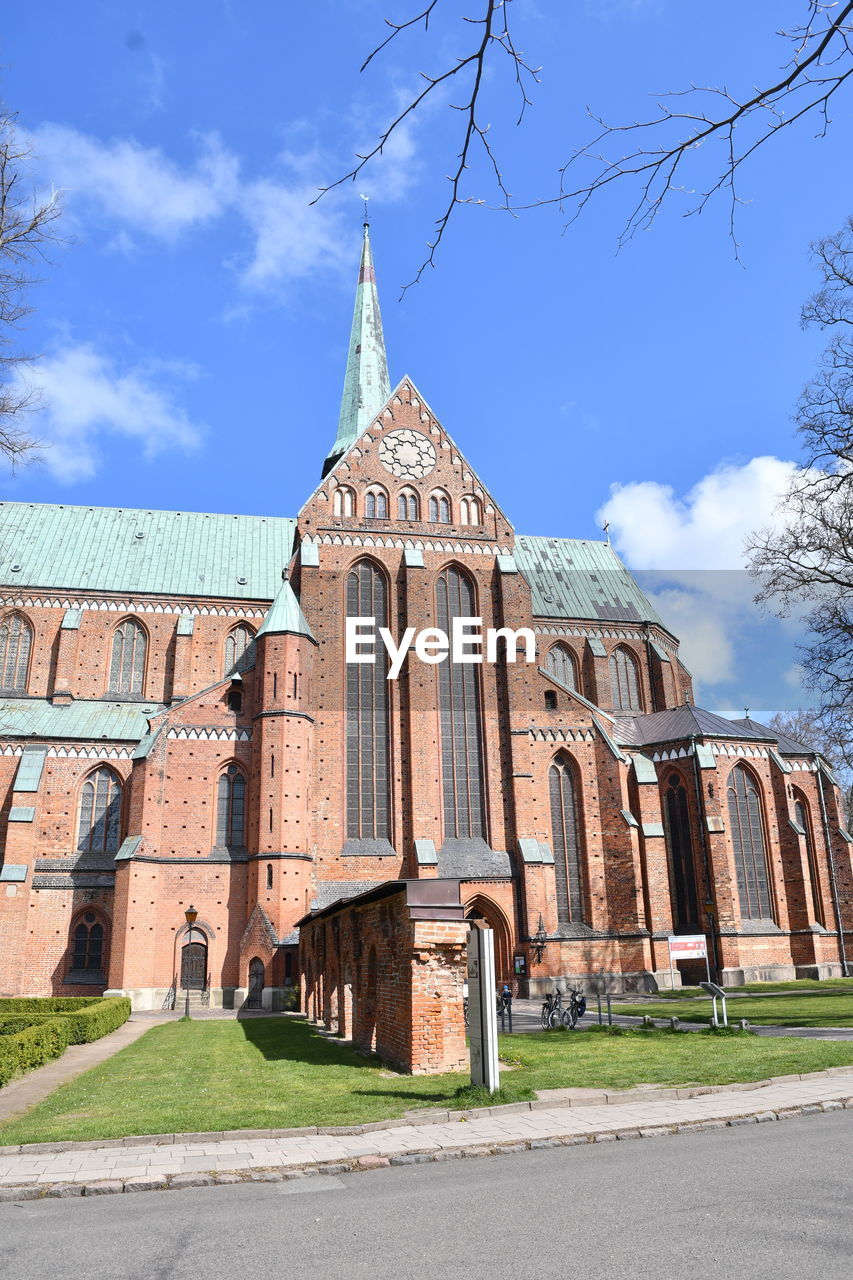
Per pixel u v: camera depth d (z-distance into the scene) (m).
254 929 52.94
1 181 27.31
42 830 60.25
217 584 75.00
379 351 84.62
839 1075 20.69
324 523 62.09
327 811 56.75
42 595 70.69
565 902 60.34
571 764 62.88
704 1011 42.69
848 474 37.69
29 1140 15.82
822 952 65.00
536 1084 20.23
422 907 23.77
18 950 55.97
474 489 65.00
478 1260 9.22
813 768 70.44
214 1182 13.23
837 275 35.88
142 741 57.81
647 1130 15.44
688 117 8.76
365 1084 21.62
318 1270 9.12
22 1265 9.62
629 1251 9.28
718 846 62.94
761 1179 11.91
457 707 60.69
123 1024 45.12
